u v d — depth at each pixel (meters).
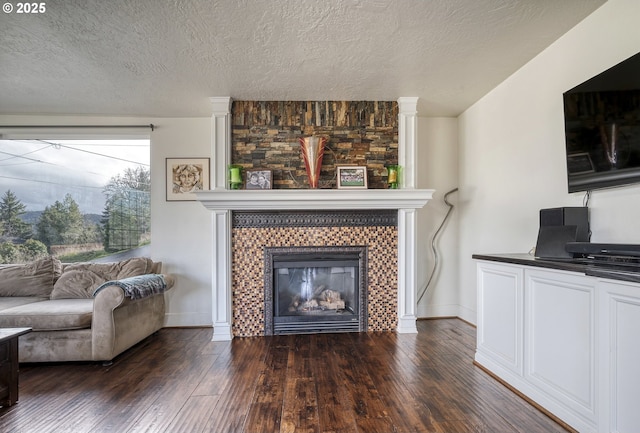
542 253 2.00
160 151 3.61
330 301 3.37
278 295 3.28
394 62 2.50
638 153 1.59
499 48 2.32
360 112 3.32
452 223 3.74
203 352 2.76
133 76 2.65
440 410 1.83
